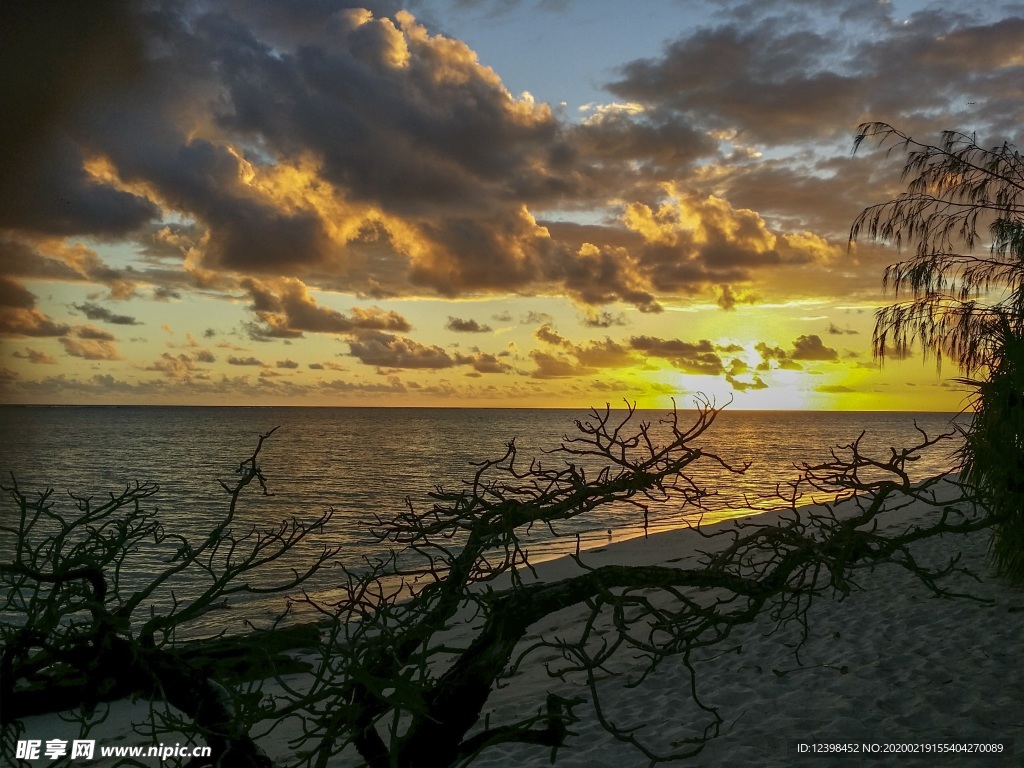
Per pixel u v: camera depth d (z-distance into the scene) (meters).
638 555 14.28
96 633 3.13
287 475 44.25
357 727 3.22
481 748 3.28
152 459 57.84
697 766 4.77
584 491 3.27
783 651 6.89
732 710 5.69
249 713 2.98
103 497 31.00
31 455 61.59
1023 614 7.07
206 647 3.36
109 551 3.27
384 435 104.81
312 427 136.12
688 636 3.40
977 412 7.14
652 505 22.84
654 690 6.36
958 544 10.34
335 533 20.92
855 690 5.79
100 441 83.88
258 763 3.32
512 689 6.99
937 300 7.14
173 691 3.27
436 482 39.00
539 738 3.41
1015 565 7.98
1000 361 7.01
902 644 6.68
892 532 11.66
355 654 3.04
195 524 23.88
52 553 3.18
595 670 7.21
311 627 3.37
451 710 3.28
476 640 3.41
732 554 3.48
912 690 5.68
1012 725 4.93
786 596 8.52
